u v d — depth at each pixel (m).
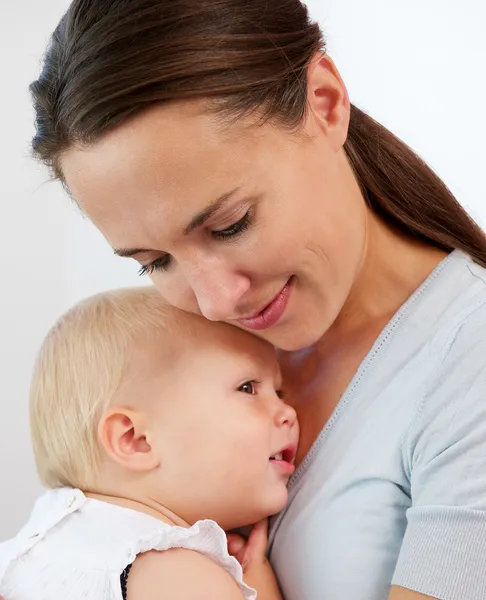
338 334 1.08
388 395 0.98
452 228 1.05
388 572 0.94
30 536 1.00
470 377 0.91
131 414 1.08
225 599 0.91
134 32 0.79
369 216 1.06
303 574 1.00
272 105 0.84
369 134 1.07
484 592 0.81
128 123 0.79
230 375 1.08
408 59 2.13
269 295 0.93
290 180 0.87
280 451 1.09
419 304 1.00
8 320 2.09
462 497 0.86
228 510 1.07
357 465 0.98
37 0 2.05
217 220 0.84
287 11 0.91
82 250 2.12
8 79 2.04
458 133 2.13
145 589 0.91
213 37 0.81
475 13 2.09
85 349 1.12
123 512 1.02
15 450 2.11
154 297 1.16
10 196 2.07
